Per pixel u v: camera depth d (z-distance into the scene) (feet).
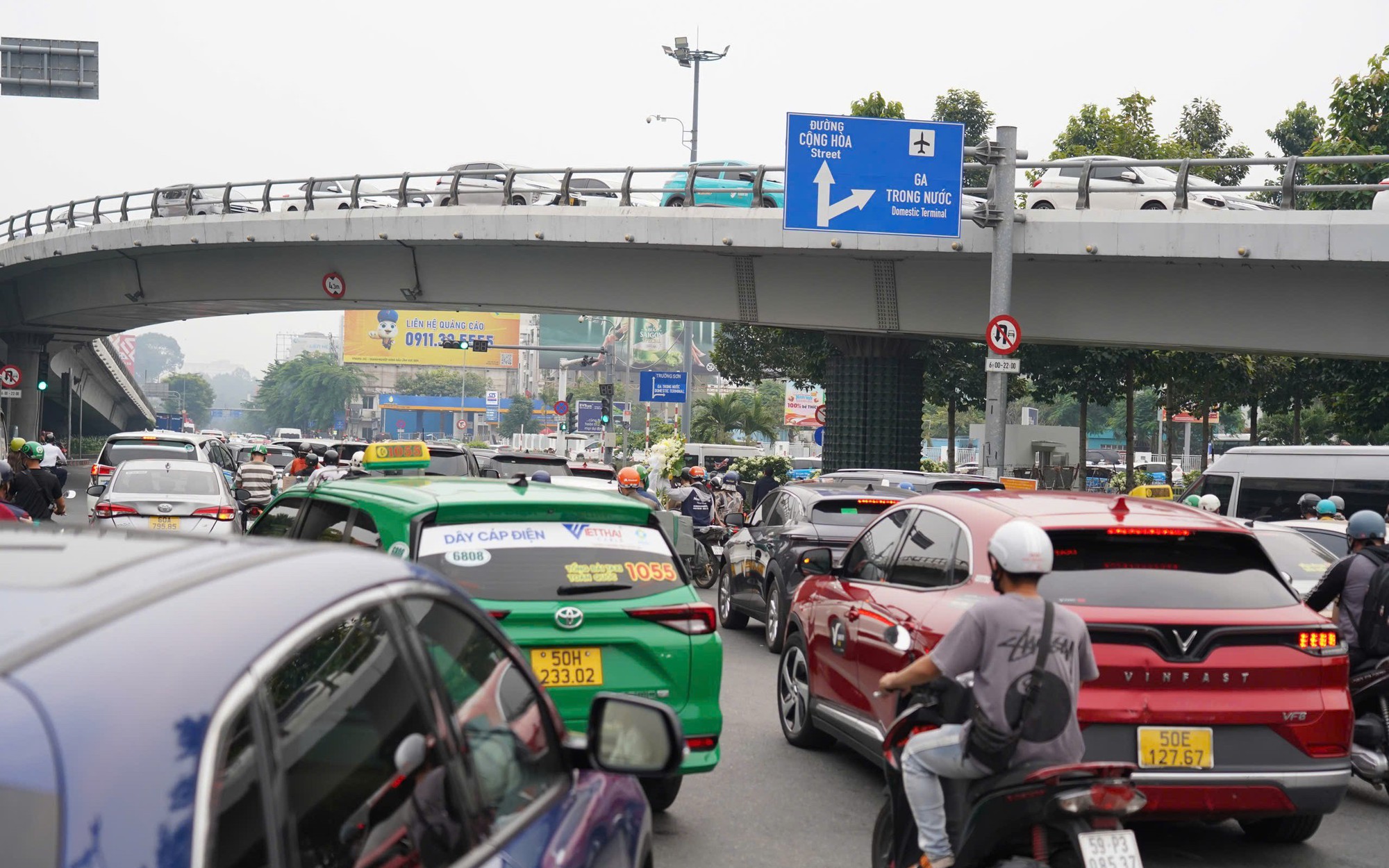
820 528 40.96
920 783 14.96
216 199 118.32
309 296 115.44
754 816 22.47
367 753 7.07
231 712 5.86
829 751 27.66
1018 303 79.20
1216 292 71.82
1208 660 18.03
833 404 94.68
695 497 61.93
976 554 20.34
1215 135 135.95
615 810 10.08
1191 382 112.57
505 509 19.34
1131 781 13.55
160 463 55.83
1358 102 86.38
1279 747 18.31
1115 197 77.82
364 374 554.05
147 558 7.09
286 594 6.92
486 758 8.63
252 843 5.77
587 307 97.71
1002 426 57.57
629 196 87.92
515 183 94.17
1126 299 75.15
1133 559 19.17
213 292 123.44
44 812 4.91
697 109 151.12
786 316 88.89
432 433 501.15
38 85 96.68
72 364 223.71
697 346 384.68
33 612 5.87
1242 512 53.06
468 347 146.82
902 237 75.25
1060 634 14.20
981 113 120.67
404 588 8.36
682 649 19.43
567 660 18.79
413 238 98.22
